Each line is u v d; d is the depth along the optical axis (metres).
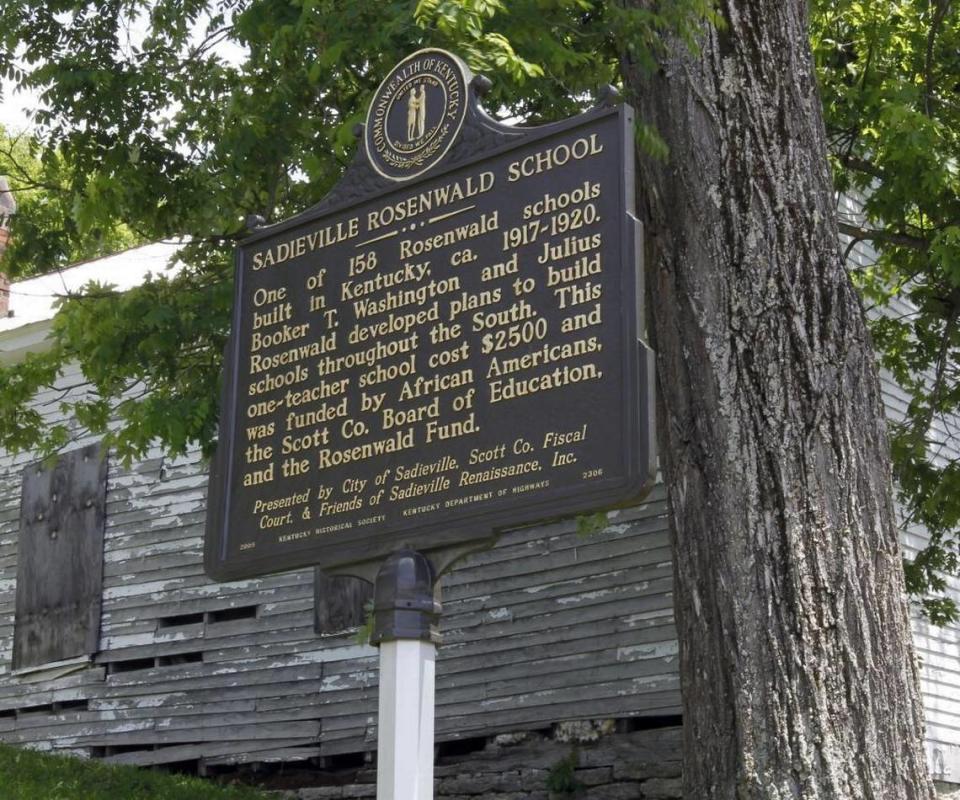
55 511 17.14
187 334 10.38
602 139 6.29
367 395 6.71
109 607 16.36
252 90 10.98
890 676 7.36
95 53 11.27
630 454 5.78
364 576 6.54
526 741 13.09
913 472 11.88
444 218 6.71
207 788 13.66
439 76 6.95
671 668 12.24
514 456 6.12
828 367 7.86
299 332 7.09
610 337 6.00
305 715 14.53
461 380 6.40
